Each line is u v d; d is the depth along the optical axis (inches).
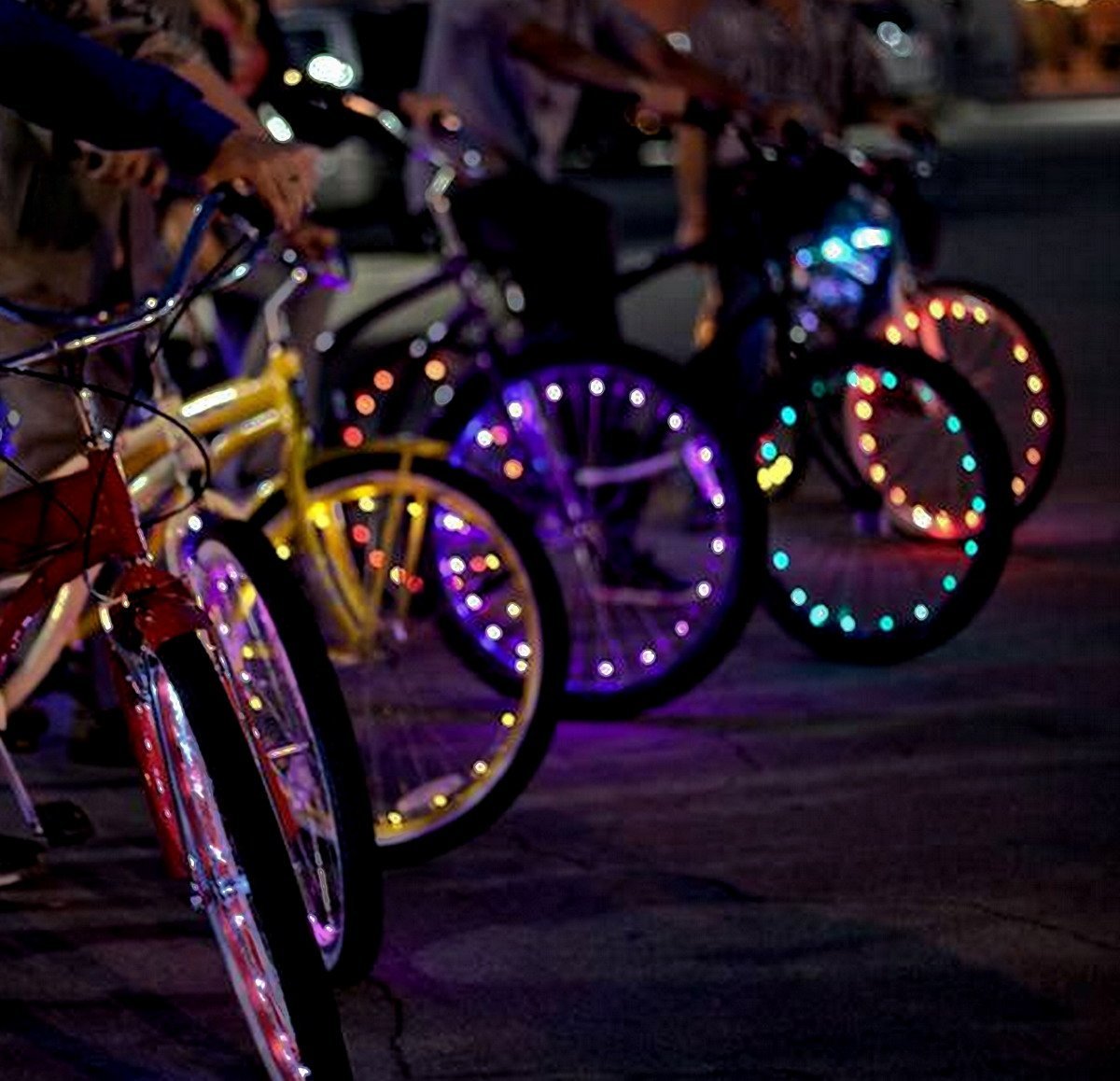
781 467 475.8
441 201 487.5
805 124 489.1
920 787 389.7
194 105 277.3
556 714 352.2
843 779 394.9
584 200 489.1
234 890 254.7
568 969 321.4
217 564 306.0
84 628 347.6
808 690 445.4
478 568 401.1
